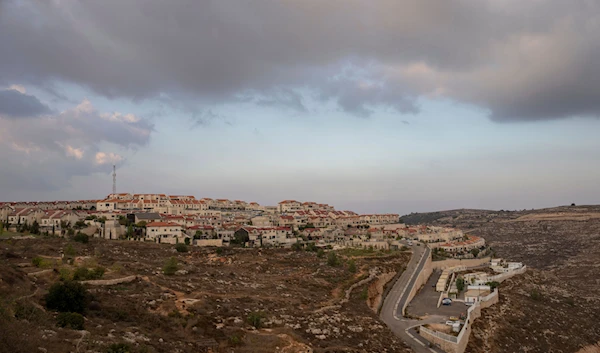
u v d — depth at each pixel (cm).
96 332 6588
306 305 11300
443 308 14738
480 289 17375
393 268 18912
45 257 12081
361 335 9962
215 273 13350
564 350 14350
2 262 9550
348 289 14050
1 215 19875
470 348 11831
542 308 17400
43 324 6347
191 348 6988
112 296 8775
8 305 6419
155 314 8112
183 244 17725
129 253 15225
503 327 14275
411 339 11231
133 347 6206
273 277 14488
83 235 16012
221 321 8562
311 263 17312
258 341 7869
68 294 7419
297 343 8100
